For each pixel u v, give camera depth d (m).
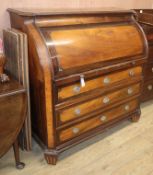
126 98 2.09
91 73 1.66
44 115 1.65
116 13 1.84
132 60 1.92
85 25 1.68
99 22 1.76
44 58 1.44
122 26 1.88
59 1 2.09
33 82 1.68
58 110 1.62
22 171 1.71
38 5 1.97
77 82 1.63
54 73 1.47
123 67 1.88
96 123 1.93
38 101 1.69
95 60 1.67
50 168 1.75
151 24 2.25
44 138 1.77
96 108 1.87
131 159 1.86
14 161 1.81
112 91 1.93
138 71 2.08
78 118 1.77
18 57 1.59
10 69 1.78
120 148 1.98
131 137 2.13
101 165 1.79
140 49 1.97
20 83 1.60
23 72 1.60
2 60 1.52
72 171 1.73
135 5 2.79
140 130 2.24
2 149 1.45
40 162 1.80
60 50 1.51
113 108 2.02
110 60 1.76
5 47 1.78
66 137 1.77
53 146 1.72
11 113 1.42
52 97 1.54
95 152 1.93
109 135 2.15
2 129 1.40
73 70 1.56
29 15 1.48
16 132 1.49
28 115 1.77
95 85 1.77
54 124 1.64
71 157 1.86
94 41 1.67
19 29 1.65
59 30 1.56
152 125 2.32
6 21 1.84
